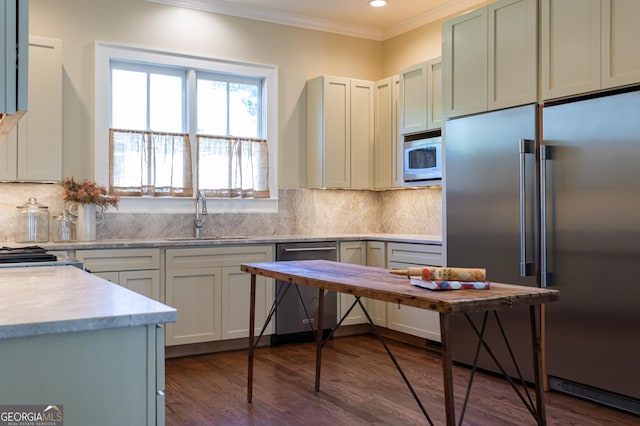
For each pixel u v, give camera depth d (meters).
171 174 4.72
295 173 5.32
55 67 3.99
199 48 4.84
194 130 4.82
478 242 3.78
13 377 1.09
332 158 5.17
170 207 4.71
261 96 5.21
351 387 3.53
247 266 3.24
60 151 4.02
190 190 4.79
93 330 1.15
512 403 3.20
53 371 1.12
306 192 5.38
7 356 1.08
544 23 3.42
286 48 5.27
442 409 3.12
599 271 3.10
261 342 4.62
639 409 2.98
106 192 4.22
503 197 3.63
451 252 3.98
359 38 5.68
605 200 3.07
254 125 5.18
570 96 3.28
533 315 2.44
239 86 5.11
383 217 5.75
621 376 3.01
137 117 4.65
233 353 4.40
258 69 5.10
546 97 3.40
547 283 3.34
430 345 4.55
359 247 4.99
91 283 1.69
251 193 5.07
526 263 3.44
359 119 5.32
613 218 3.04
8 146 3.84
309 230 5.39
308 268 3.07
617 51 3.04
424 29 5.30
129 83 4.62
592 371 3.15
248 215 5.06
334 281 2.50
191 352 4.33
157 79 4.74
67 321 1.11
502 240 3.63
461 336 3.94
